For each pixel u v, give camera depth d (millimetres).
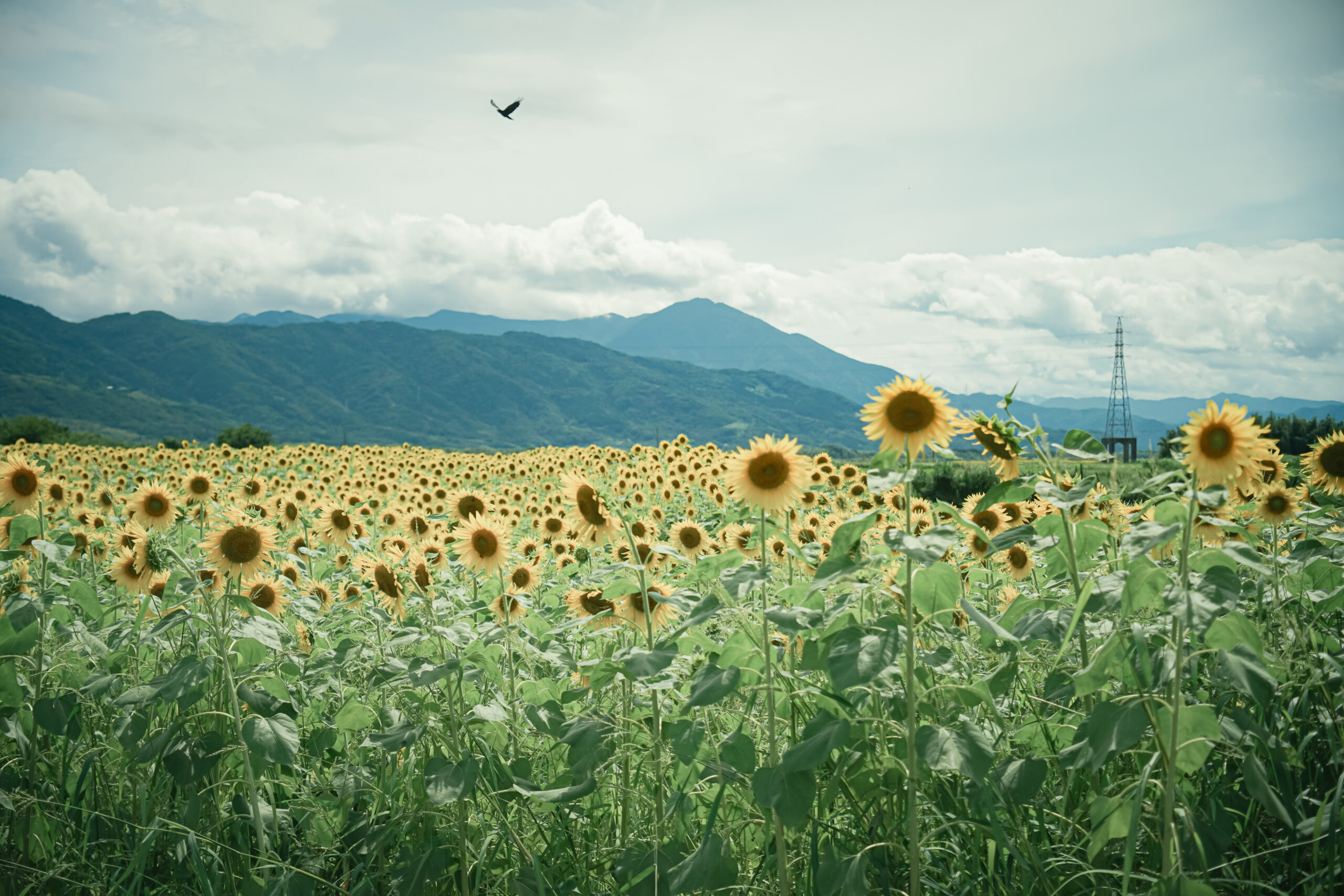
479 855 3799
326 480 20031
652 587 4371
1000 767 3320
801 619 3143
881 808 3514
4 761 4480
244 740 3584
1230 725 3219
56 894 3781
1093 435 3508
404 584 4852
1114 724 2943
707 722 4066
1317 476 5777
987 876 3367
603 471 20219
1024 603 4012
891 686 3295
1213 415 2916
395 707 4570
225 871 3895
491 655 4469
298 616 5574
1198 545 4352
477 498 6824
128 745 3783
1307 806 3385
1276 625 4207
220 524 5875
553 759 4418
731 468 3588
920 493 14469
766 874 3494
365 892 3725
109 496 11500
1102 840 3055
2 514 6449
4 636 4254
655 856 3373
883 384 3416
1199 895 2723
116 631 4773
